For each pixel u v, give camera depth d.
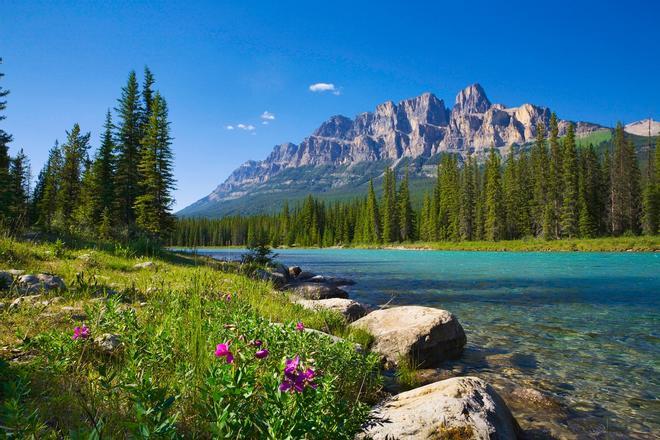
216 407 2.10
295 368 2.32
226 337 4.08
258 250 22.08
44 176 60.59
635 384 6.61
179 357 3.93
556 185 65.38
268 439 2.01
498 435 3.91
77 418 2.65
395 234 96.56
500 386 6.51
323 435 2.33
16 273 8.24
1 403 2.64
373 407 4.73
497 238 71.81
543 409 5.58
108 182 43.12
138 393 2.18
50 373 3.40
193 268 14.45
